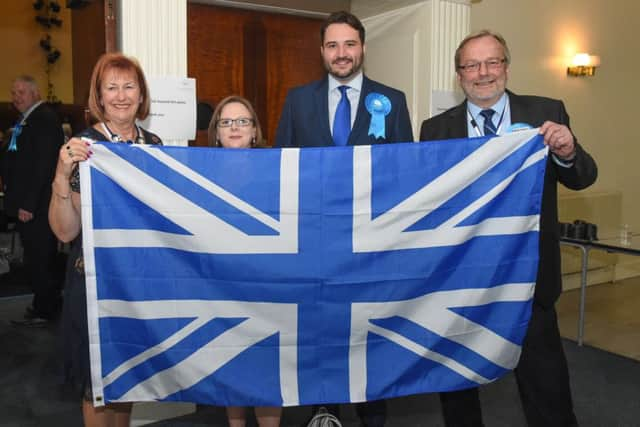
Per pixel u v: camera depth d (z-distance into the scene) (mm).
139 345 1754
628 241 3760
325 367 1805
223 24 3588
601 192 5527
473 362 1855
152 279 1743
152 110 2531
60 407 2846
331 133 2197
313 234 1782
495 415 2795
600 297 5082
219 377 1774
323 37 2154
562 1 5066
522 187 1834
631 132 5859
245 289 1766
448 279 1831
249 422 2689
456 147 1821
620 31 5598
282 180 1775
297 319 1784
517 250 1846
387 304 1804
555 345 2002
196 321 1763
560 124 1945
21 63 6992
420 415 2773
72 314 1830
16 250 6109
